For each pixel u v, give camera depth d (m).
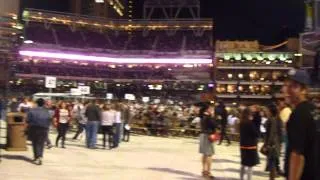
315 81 20.33
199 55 88.19
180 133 39.28
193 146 29.72
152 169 18.05
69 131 36.06
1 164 17.38
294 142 4.87
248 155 13.34
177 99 85.31
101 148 25.73
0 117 30.06
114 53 92.19
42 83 84.88
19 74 82.50
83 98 46.22
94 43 95.75
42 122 17.73
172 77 89.69
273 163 14.94
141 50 93.50
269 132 14.97
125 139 34.44
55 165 17.89
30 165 17.48
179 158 22.30
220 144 31.67
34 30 92.94
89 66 90.88
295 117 4.93
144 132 40.75
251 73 81.19
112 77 91.94
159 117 39.91
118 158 21.38
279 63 80.38
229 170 18.50
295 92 5.07
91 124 25.31
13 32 27.47
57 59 87.94
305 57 26.94
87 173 16.34
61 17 96.38
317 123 5.39
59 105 25.77
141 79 91.12
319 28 27.19
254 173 17.61
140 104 52.72
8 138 21.05
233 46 83.75
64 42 93.50
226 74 82.31
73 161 19.45
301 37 27.62
